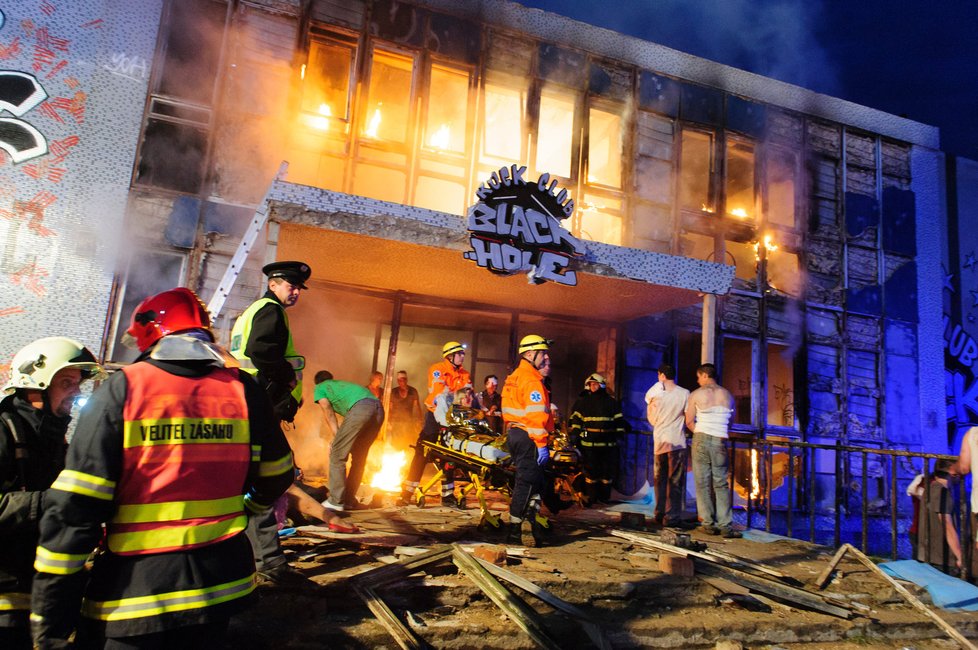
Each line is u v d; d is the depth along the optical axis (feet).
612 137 39.68
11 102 26.94
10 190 26.48
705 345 25.68
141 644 5.31
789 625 13.35
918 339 44.29
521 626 11.16
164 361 5.98
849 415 41.47
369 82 33.83
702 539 19.95
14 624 6.74
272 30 32.12
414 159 34.27
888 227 45.03
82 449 5.34
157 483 5.57
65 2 28.32
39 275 26.40
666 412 22.81
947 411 45.73
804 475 38.50
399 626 10.53
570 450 23.39
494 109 37.29
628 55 39.78
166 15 30.22
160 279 28.76
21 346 25.75
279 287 12.25
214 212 29.84
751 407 39.37
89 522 5.23
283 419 11.54
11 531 6.66
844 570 17.46
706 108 41.37
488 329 35.22
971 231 47.75
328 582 11.22
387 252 23.52
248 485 6.67
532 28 37.52
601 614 12.80
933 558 18.74
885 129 46.03
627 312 32.65
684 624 12.61
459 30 35.94
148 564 5.42
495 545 14.73
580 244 23.35
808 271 42.24
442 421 21.26
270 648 9.75
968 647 13.84
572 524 20.65
